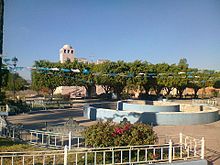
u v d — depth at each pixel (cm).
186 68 4969
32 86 4534
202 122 2133
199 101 4278
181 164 932
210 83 5494
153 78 4934
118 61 4659
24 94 5059
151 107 2580
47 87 4316
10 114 2448
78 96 5241
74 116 2420
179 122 2055
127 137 962
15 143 1207
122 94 5075
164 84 4988
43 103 3097
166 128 1903
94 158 916
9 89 4159
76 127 1537
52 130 1485
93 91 5381
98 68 4534
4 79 2673
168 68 4903
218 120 2334
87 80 4462
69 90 5372
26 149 1093
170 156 941
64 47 6197
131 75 4259
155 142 1018
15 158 981
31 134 1270
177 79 4947
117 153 955
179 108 2873
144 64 4797
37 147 1144
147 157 968
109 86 4888
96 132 963
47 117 2333
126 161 950
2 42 1084
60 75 3997
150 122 2036
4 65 1752
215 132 1783
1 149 1077
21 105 2766
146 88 5075
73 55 6234
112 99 4784
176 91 6006
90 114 2284
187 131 1806
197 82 5309
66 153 848
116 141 951
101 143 945
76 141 1292
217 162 1092
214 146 1384
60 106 3075
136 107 2611
